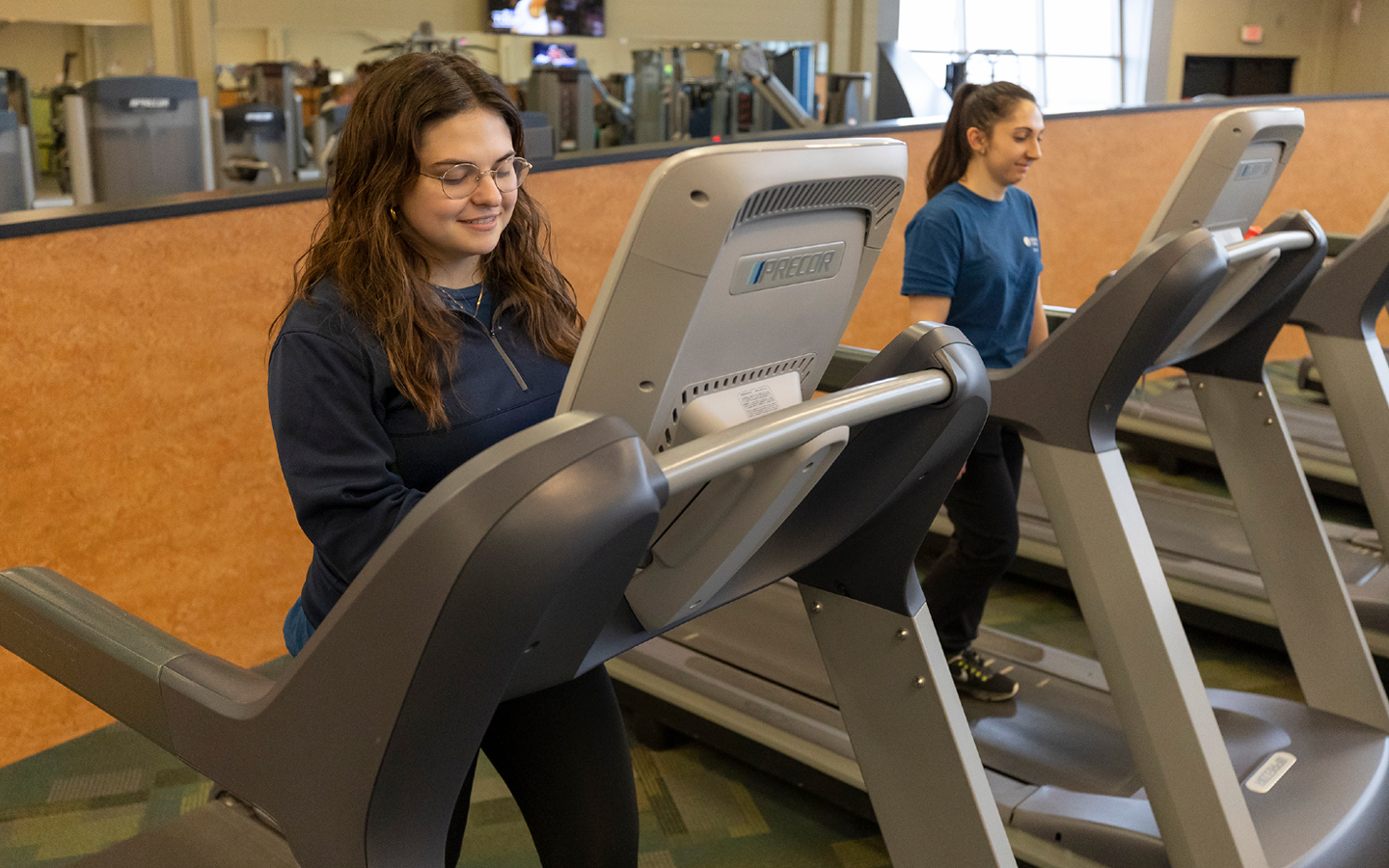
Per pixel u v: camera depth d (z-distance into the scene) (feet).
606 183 10.96
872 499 3.84
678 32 27.40
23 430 7.29
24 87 18.17
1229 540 10.34
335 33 23.98
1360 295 7.81
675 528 3.50
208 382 8.30
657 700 7.91
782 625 8.61
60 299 7.34
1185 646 5.49
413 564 2.47
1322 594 7.48
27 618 3.59
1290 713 7.48
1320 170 19.38
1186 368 7.72
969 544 7.47
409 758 2.65
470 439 4.00
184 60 22.52
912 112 24.16
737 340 3.25
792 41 28.96
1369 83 44.06
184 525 8.33
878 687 4.41
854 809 6.97
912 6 38.37
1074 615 10.41
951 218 7.20
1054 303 17.38
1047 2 40.96
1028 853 6.29
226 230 8.21
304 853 2.91
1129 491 5.50
